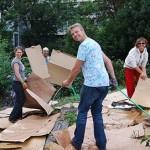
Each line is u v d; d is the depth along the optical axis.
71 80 4.29
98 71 4.16
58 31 26.97
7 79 9.13
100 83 4.18
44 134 4.82
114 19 17.11
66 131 4.72
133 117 5.64
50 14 26.16
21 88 5.70
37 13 26.23
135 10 16.03
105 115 5.82
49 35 26.95
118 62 12.06
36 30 26.73
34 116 5.78
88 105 4.23
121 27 16.42
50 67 5.75
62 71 5.75
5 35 25.66
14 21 26.16
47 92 6.05
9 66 9.44
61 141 4.55
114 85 4.62
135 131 4.91
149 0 15.84
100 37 16.64
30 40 26.94
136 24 15.91
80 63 4.16
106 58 4.55
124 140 4.66
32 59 6.00
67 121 5.41
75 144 4.37
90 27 16.52
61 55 5.81
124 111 6.02
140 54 6.14
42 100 5.86
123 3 19.27
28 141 4.71
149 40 15.80
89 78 4.17
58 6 26.58
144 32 15.70
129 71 6.27
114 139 4.70
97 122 4.34
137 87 6.20
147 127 5.07
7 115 6.28
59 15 26.52
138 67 6.25
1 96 9.15
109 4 20.56
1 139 4.72
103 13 20.88
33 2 26.53
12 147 4.56
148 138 4.36
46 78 5.84
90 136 4.84
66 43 14.55
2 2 26.33
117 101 6.64
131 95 6.38
